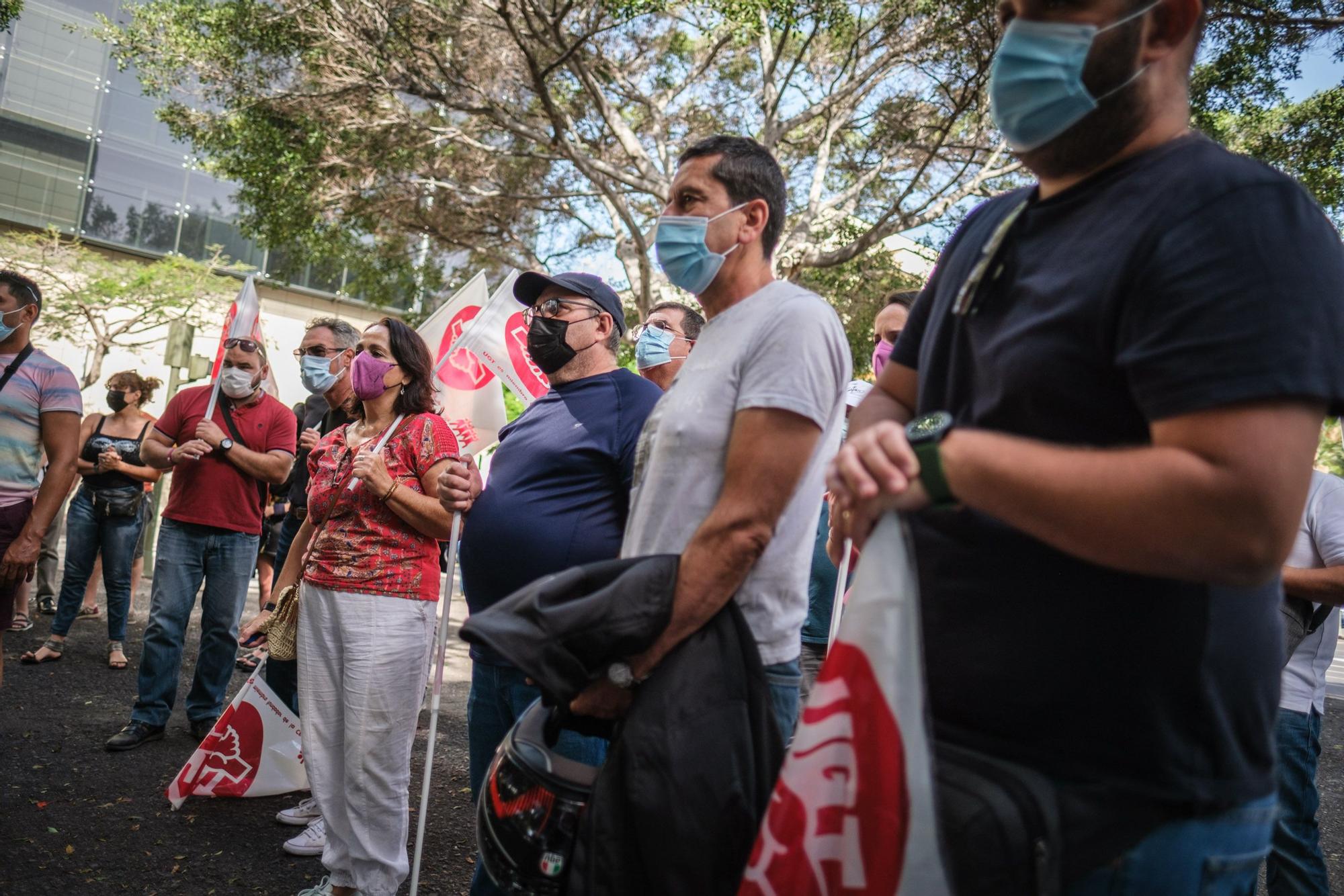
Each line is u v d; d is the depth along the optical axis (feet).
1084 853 4.13
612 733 6.15
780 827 4.35
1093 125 4.46
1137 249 4.14
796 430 6.22
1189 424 3.76
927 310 5.63
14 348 14.16
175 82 55.77
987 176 51.80
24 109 101.14
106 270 93.40
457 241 60.18
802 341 6.40
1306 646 11.07
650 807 5.55
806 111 54.08
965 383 4.88
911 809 3.93
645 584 5.82
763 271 7.64
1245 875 4.40
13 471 13.88
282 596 12.16
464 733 19.60
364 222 57.72
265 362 18.13
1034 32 4.45
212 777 14.42
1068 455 3.80
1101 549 3.80
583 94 57.77
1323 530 11.14
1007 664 4.38
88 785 15.07
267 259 111.14
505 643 5.44
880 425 4.09
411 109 58.18
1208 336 3.79
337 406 17.72
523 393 13.46
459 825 14.69
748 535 6.02
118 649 22.49
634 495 7.11
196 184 109.50
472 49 49.60
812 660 13.55
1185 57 4.48
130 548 22.66
